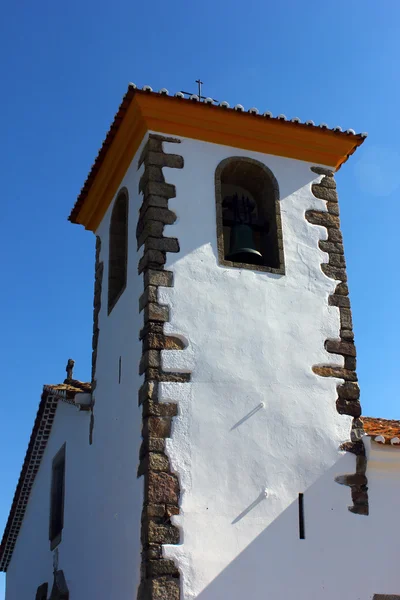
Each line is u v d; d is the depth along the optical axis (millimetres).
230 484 11625
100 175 15859
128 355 13133
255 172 14453
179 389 12008
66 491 16141
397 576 11859
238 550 11250
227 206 14445
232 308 12844
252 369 12500
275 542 11477
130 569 11469
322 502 11969
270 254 13953
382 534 12055
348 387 12898
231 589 10992
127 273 13914
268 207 14305
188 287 12766
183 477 11453
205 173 13820
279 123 14297
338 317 13430
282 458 12055
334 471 12227
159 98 13602
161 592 10672
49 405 17688
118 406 13305
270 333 12883
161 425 11703
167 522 11125
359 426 12664
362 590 11617
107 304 15148
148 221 13117
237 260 13742
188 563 10945
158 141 13797
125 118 14164
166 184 13477
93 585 13227
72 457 16062
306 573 11438
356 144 14875
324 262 13859
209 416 11969
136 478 11805
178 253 12977
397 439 12352
